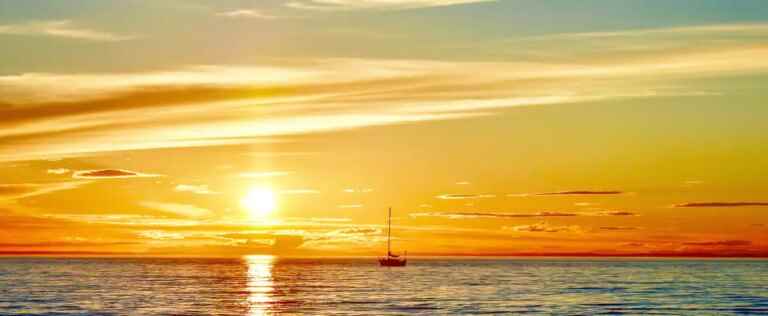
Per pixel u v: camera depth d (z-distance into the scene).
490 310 117.19
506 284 185.50
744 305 125.94
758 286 178.62
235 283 188.25
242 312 114.19
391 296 143.25
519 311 115.81
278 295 145.50
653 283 193.38
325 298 138.50
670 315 110.50
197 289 164.12
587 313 113.31
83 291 157.50
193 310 117.12
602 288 169.88
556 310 117.44
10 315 111.25
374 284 184.12
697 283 194.00
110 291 157.38
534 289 164.88
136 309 118.69
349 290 160.50
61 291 157.50
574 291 158.75
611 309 119.25
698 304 127.81
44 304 127.06
